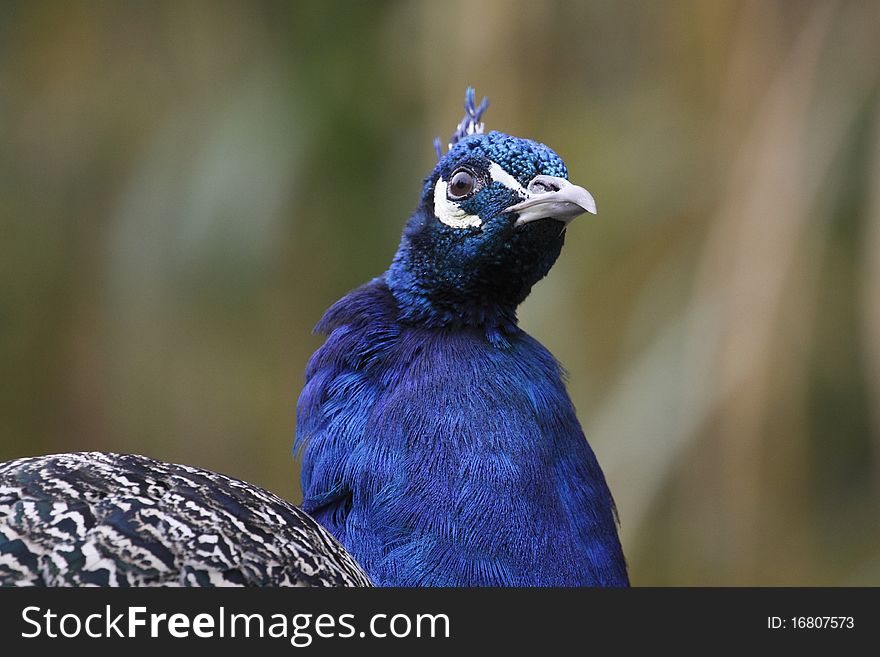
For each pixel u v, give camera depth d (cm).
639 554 1102
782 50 1099
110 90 1441
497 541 621
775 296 1016
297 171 1341
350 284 1389
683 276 1177
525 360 679
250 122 1357
